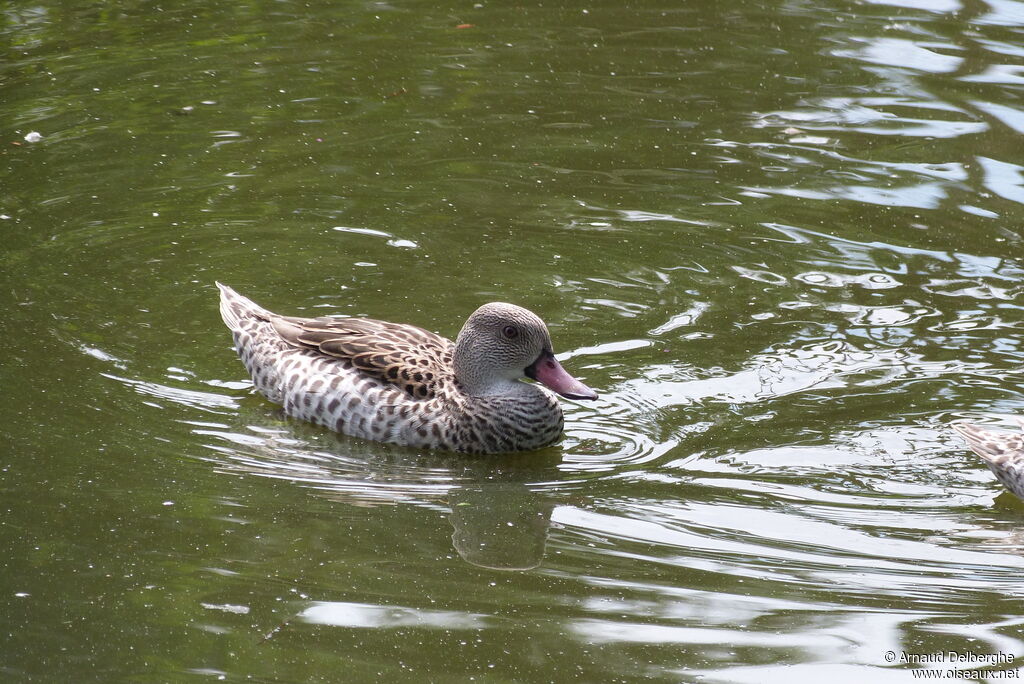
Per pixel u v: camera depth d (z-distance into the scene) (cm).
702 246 1612
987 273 1541
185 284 1504
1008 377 1326
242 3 2480
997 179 1781
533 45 2275
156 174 1781
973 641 916
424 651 895
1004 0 2489
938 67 2167
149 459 1155
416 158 1850
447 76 2144
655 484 1151
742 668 887
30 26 2338
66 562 988
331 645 899
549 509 1110
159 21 2386
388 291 1498
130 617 921
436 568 1008
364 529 1065
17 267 1520
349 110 2011
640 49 2258
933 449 1206
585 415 1274
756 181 1784
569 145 1894
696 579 999
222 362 1359
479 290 1505
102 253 1564
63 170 1781
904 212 1694
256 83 2108
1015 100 2033
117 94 2042
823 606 963
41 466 1129
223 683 850
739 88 2092
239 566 997
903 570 1017
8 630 902
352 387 1230
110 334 1388
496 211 1700
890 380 1321
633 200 1733
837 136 1920
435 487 1148
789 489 1139
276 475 1148
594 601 966
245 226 1648
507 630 924
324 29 2353
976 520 1097
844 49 2250
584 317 1450
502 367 1223
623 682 866
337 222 1666
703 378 1327
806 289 1509
